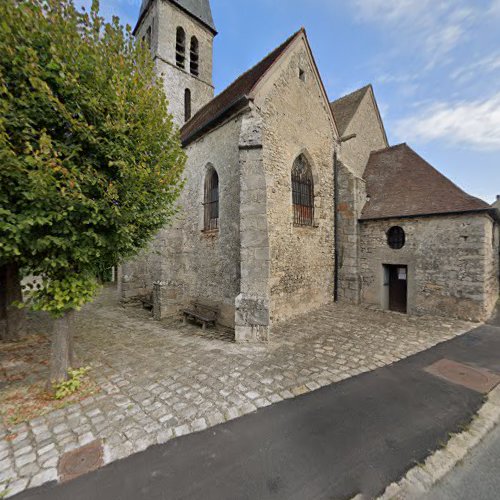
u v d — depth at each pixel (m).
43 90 3.00
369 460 2.69
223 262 7.71
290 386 4.10
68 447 2.85
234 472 2.55
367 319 7.95
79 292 3.89
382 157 11.67
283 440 2.97
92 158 3.85
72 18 3.50
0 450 2.82
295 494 2.33
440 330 6.84
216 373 4.54
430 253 8.25
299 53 8.56
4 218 3.07
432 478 2.48
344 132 10.82
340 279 9.99
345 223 9.86
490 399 3.76
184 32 13.78
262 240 6.18
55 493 2.34
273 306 7.55
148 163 4.59
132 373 4.56
